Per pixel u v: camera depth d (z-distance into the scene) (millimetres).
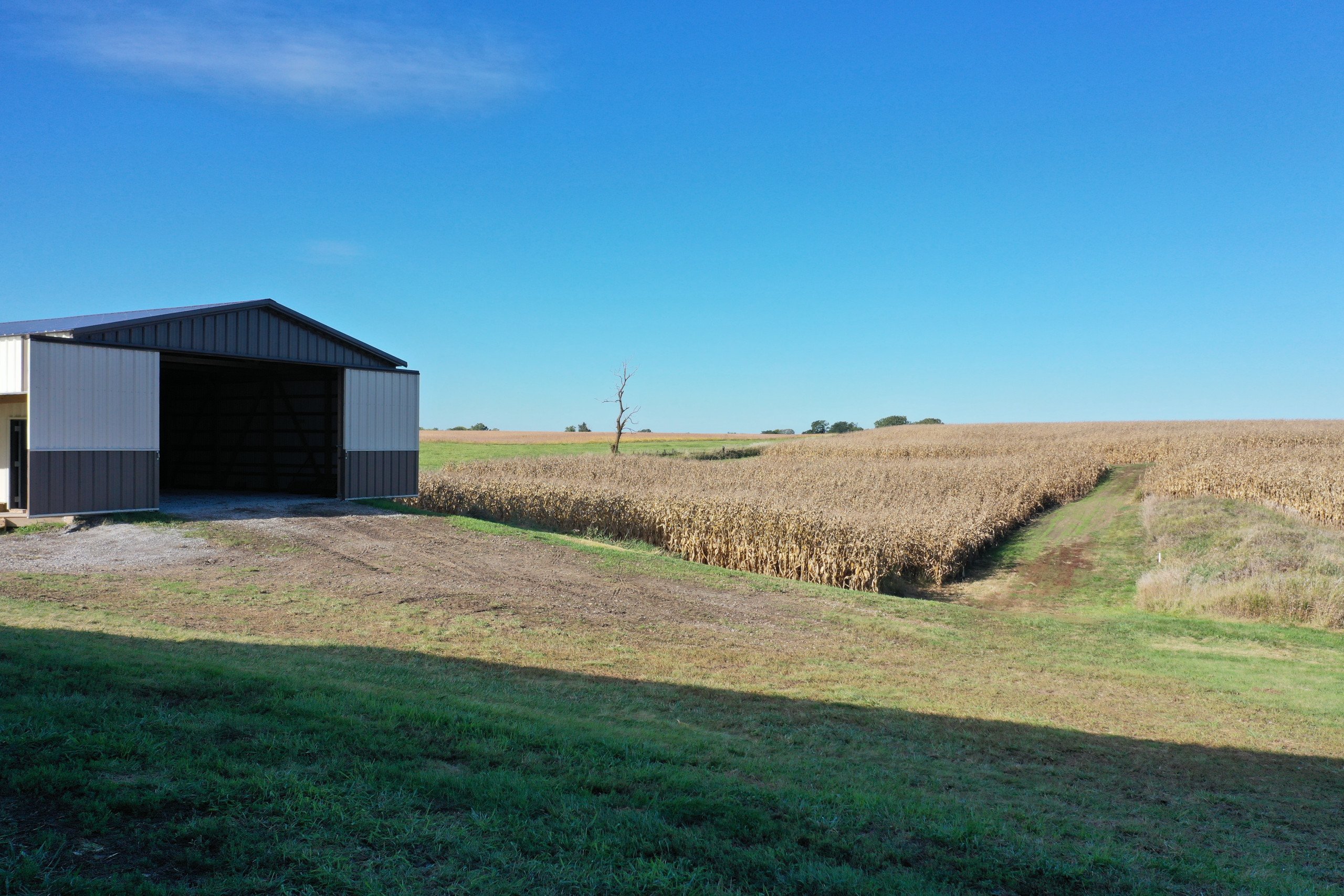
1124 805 6879
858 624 14953
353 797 4781
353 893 3805
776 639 13492
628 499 24109
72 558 15250
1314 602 15930
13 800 4348
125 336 18469
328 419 24500
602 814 4984
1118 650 13883
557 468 44125
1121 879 4902
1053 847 5398
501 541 19969
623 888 4090
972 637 14516
